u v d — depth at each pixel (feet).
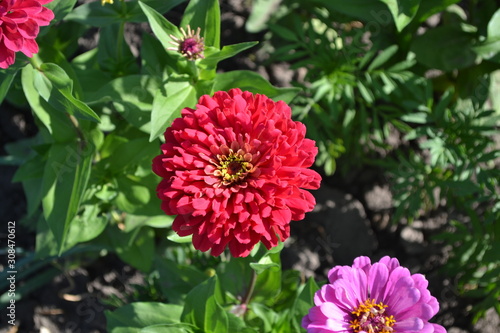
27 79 2.42
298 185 2.05
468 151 2.65
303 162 2.09
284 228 2.08
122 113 2.42
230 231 2.06
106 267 2.89
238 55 3.03
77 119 2.45
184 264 2.65
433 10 2.70
